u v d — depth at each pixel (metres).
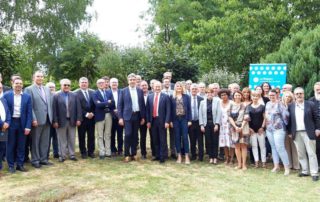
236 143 7.30
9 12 24.19
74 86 22.28
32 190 5.79
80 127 8.13
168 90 8.45
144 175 6.75
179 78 13.12
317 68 8.87
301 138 6.70
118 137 8.57
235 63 17.83
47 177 6.58
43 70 26.47
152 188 5.95
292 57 9.55
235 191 5.84
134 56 19.95
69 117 7.85
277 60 9.99
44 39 25.56
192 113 8.05
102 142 8.20
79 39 25.02
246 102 7.55
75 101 7.94
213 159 7.86
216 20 19.08
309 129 6.54
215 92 8.10
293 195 5.65
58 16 26.00
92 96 8.13
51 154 8.75
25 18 24.80
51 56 25.55
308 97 8.75
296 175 6.88
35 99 7.33
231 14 18.22
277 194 5.70
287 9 16.64
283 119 7.00
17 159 7.08
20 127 7.01
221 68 17.38
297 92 6.68
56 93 7.89
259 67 9.45
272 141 7.12
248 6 19.52
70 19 26.22
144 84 8.52
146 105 8.02
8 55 10.97
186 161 7.80
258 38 16.55
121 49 20.59
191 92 8.12
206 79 13.79
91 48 24.25
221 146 7.67
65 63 23.98
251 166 7.62
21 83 7.00
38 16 25.09
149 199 5.42
